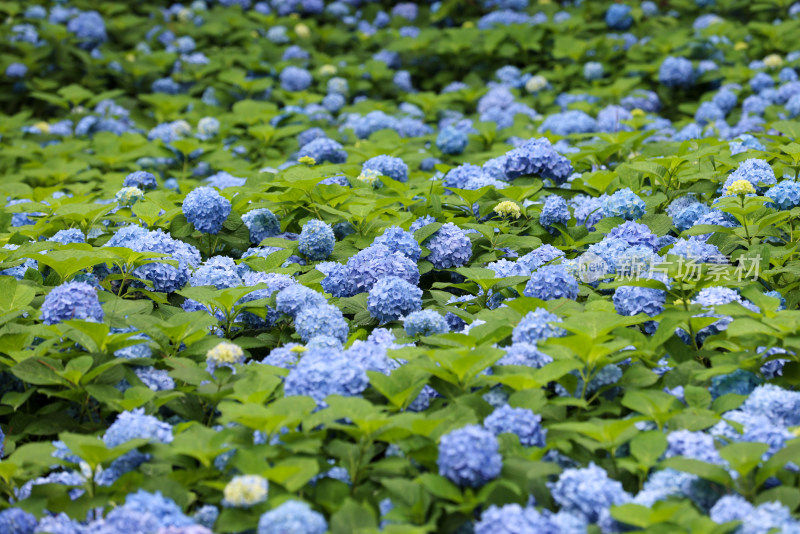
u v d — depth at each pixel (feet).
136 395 8.70
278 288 11.21
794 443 7.40
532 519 6.90
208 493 7.88
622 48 28.02
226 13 32.48
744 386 9.04
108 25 31.53
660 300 10.21
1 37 28.78
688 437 7.72
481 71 29.01
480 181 14.79
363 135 22.70
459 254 12.51
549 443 8.04
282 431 8.13
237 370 9.21
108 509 7.67
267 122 22.94
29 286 10.87
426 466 7.88
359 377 8.70
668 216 13.35
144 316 10.26
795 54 25.53
